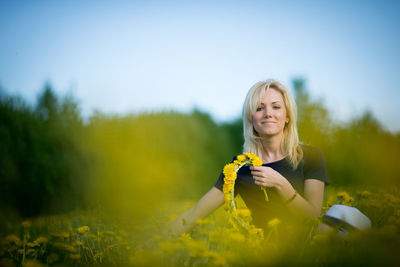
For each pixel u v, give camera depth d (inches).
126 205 199.9
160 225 100.3
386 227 55.9
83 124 385.4
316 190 74.2
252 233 64.3
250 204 78.3
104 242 81.4
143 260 53.9
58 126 355.6
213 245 62.2
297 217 69.3
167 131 468.1
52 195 321.4
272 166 77.9
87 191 328.2
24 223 94.7
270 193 73.9
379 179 287.9
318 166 76.5
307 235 64.4
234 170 72.3
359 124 374.3
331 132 385.1
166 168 430.0
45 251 73.6
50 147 335.6
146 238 83.4
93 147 359.6
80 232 80.4
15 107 334.3
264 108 81.0
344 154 345.7
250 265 51.3
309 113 430.6
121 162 367.2
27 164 318.0
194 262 55.9
